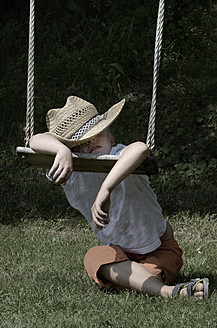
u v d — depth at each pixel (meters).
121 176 2.91
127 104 7.84
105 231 3.52
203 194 6.14
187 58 8.55
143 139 7.27
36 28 9.10
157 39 3.05
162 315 3.09
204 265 4.10
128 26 8.97
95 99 8.02
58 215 5.64
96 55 8.67
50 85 8.29
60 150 2.94
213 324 2.96
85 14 9.46
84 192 3.46
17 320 3.09
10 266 4.25
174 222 5.50
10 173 6.70
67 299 3.36
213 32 8.84
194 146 7.14
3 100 7.85
